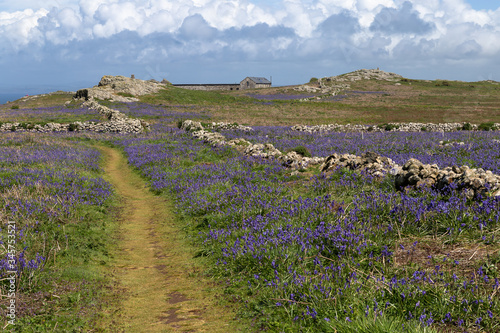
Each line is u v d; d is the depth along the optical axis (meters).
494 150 20.73
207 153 26.58
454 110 83.81
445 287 5.42
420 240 7.43
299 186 14.32
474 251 6.51
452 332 4.61
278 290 6.20
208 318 5.96
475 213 7.78
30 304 6.15
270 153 21.52
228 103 96.88
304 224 9.16
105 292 7.18
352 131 50.09
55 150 28.92
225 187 15.38
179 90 111.88
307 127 49.75
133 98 92.62
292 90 150.88
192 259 9.10
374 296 5.46
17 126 46.72
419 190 10.39
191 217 12.73
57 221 10.99
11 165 20.83
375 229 8.23
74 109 74.94
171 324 5.83
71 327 5.66
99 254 9.35
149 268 8.78
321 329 5.04
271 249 7.80
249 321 5.68
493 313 4.79
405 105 96.31
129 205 15.53
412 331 4.45
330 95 129.75
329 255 7.30
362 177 12.94
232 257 8.09
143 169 23.45
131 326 5.82
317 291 5.86
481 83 165.88
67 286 7.14
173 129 49.03
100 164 26.53
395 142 30.00
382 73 196.38
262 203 11.70
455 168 10.34
